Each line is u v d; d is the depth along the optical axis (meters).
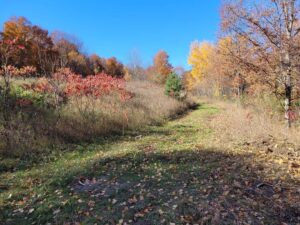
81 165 6.63
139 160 6.77
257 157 6.39
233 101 26.67
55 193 5.08
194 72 41.97
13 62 15.18
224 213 3.93
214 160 6.40
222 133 9.46
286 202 4.18
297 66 8.35
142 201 4.50
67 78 11.91
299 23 8.57
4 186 5.52
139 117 12.91
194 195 4.54
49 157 7.52
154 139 9.77
